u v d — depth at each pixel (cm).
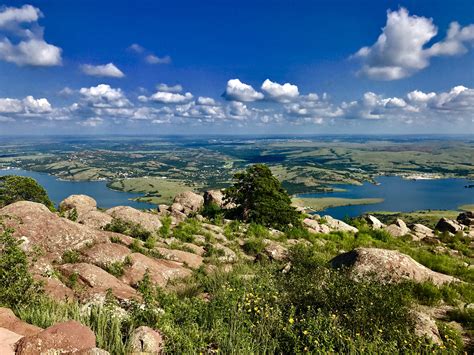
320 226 3030
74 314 772
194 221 2577
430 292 1204
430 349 736
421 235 3067
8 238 923
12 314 740
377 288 952
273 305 938
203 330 811
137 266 1296
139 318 819
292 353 729
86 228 1470
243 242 2183
